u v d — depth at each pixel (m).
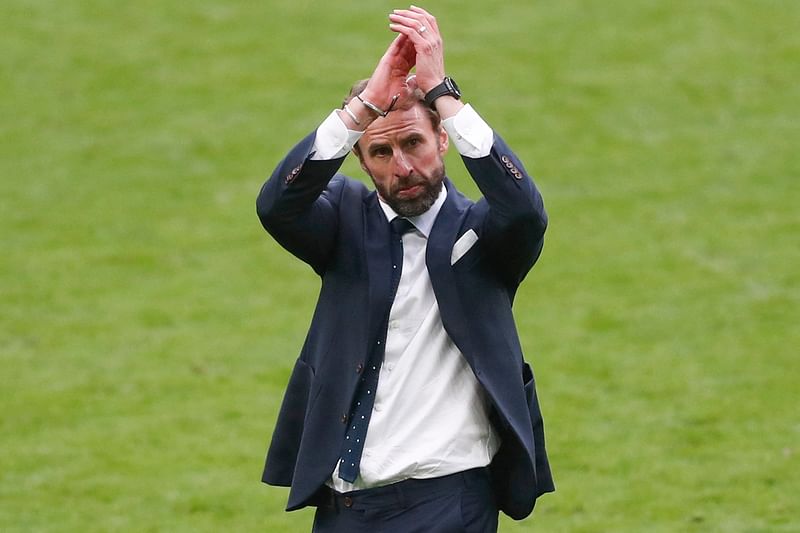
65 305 44.09
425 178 15.06
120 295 44.88
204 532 28.80
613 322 41.59
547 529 28.53
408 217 15.50
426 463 15.09
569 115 58.50
